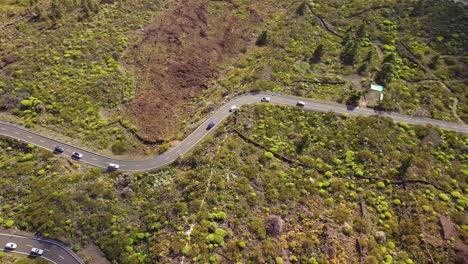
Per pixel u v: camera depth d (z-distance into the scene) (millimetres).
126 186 74625
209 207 67875
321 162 77812
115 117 89750
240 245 62031
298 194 71438
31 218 66250
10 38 104062
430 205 71688
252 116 85938
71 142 81812
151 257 61188
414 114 90250
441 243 66125
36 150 79125
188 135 83625
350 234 65812
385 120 87125
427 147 82938
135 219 69000
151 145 84688
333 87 95812
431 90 97000
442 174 78250
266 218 66750
